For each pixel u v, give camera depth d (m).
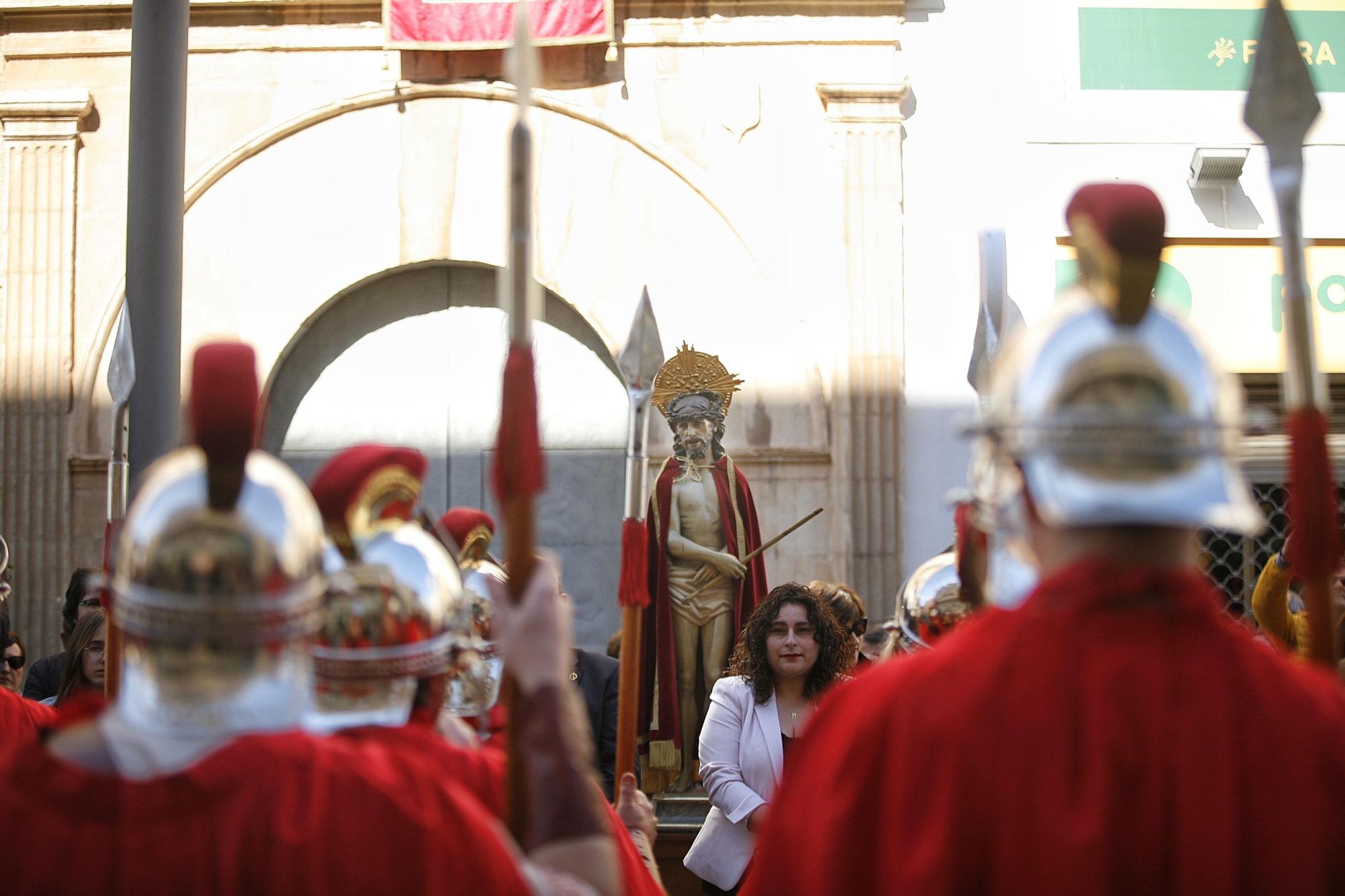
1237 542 17.91
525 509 3.47
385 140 20.22
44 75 20.20
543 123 20.16
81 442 19.78
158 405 11.48
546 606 3.47
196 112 20.19
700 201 20.08
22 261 19.92
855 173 19.95
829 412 19.75
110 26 20.22
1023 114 20.33
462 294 20.62
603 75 20.20
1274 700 2.96
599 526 20.31
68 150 20.02
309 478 20.36
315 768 2.97
